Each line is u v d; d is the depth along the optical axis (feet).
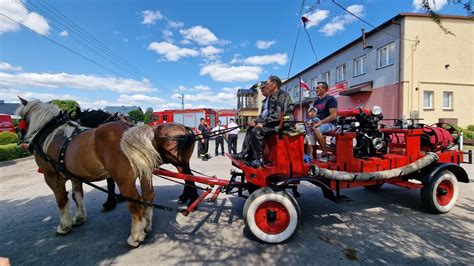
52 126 12.10
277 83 12.89
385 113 46.55
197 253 10.30
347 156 12.65
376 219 13.26
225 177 23.00
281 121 11.43
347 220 13.21
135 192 10.66
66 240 11.57
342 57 60.03
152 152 10.84
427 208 13.88
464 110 44.70
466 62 44.27
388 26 45.27
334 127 14.85
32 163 35.42
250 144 13.61
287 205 10.93
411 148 13.91
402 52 42.50
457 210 14.26
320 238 11.32
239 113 128.77
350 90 51.70
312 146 14.84
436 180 13.43
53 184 11.93
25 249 10.79
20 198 18.04
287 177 11.37
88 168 10.96
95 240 11.54
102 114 15.58
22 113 12.46
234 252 10.34
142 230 11.05
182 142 15.25
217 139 38.34
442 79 43.70
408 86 42.75
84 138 11.02
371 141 14.20
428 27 42.60
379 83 47.83
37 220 13.96
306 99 71.67
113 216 14.42
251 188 13.16
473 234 11.36
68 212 12.37
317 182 11.60
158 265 9.47
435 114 43.91
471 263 9.11
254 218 11.08
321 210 14.69
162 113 78.38
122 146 10.20
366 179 12.58
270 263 9.46
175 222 13.44
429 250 10.07
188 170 15.89
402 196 17.13
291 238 11.35
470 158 14.94
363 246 10.53
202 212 14.85
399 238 11.12
